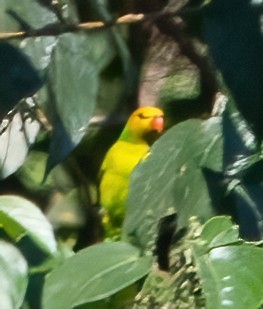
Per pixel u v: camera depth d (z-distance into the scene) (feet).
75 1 10.52
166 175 9.18
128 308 9.46
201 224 9.07
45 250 8.86
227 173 8.71
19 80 8.25
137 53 13.10
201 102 13.01
